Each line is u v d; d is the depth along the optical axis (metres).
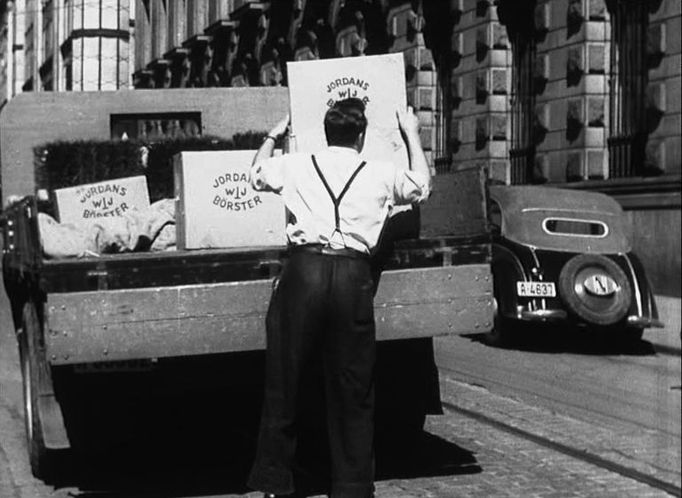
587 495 5.85
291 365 5.73
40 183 7.93
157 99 9.30
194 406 7.66
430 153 17.53
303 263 5.68
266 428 5.80
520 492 6.13
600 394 7.58
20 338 7.50
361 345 5.73
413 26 18.41
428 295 6.17
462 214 6.60
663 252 8.19
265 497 5.82
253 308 6.00
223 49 18.92
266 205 6.49
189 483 6.61
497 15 16.31
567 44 15.09
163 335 5.91
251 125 9.41
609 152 13.72
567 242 10.70
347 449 5.77
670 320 6.50
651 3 11.00
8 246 8.76
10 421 8.41
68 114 9.20
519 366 9.38
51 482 6.72
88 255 6.36
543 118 15.55
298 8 23.20
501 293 10.93
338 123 5.86
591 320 9.19
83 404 6.50
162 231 6.81
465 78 17.03
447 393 8.92
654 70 10.84
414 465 6.86
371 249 5.78
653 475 5.93
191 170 6.45
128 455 7.30
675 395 6.11
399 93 6.23
